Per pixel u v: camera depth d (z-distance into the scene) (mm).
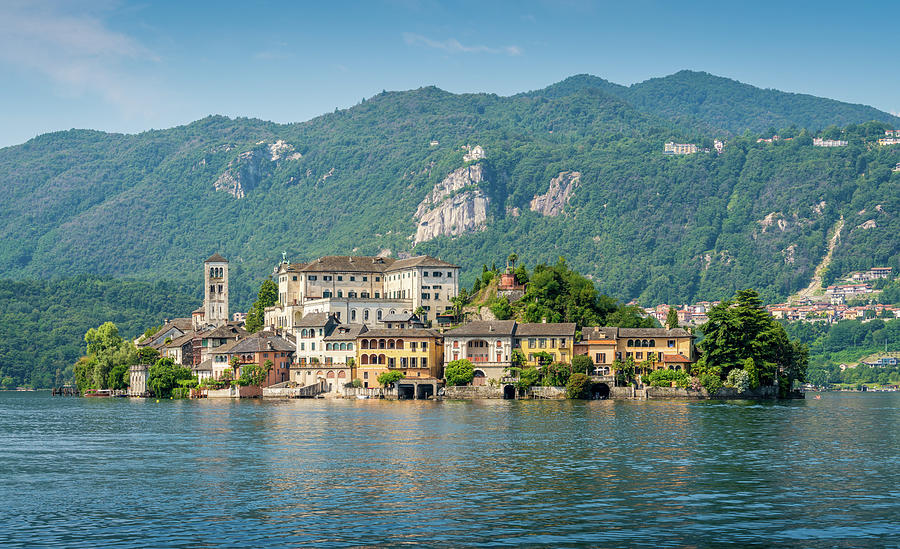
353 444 163625
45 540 97812
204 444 165750
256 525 103062
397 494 118438
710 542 96625
